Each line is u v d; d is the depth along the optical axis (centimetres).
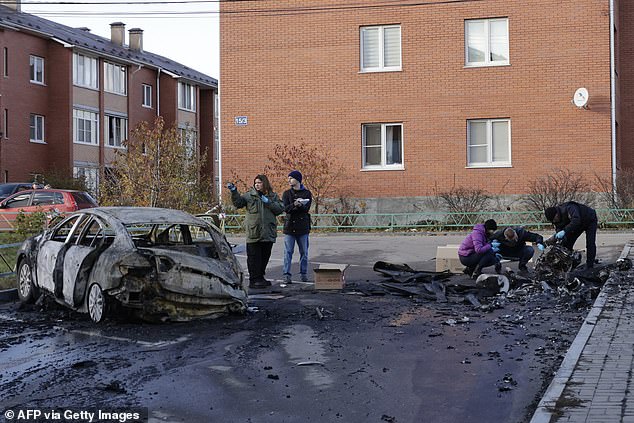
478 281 1132
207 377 657
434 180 2383
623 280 1109
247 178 2519
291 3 2492
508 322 885
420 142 2395
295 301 1042
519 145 2322
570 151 2278
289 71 2495
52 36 3866
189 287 884
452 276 1260
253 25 2525
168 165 2477
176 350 757
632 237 1816
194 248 996
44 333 847
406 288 1114
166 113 4797
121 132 4425
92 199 2188
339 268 1134
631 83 2653
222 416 555
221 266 922
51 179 3422
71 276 945
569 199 2173
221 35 2550
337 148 2458
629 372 621
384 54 2442
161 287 869
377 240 1944
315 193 2397
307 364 701
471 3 2355
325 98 2467
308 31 2483
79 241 971
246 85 2528
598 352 693
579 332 782
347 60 2453
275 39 2505
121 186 2494
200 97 5359
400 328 860
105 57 4219
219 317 922
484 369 679
